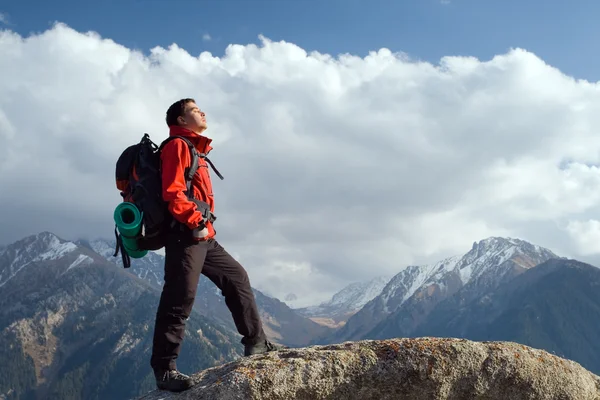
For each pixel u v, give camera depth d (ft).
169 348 11.54
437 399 10.70
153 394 11.31
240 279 12.42
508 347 11.19
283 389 10.34
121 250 11.79
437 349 10.74
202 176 11.85
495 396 10.99
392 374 10.57
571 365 11.71
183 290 11.50
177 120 12.05
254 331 12.51
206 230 11.64
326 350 11.04
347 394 10.55
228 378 10.50
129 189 11.80
